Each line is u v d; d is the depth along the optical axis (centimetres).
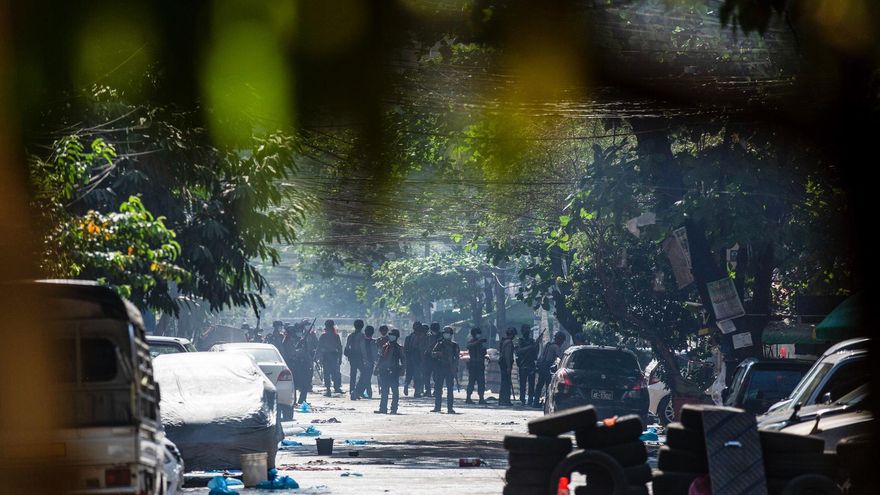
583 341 9200
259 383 4506
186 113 4100
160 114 4138
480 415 8638
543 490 3034
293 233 5019
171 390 4403
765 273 6356
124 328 2464
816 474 2858
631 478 3016
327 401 10694
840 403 3281
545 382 9838
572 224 6166
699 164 5531
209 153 4612
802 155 5159
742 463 2836
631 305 7650
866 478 2798
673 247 6178
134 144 4631
